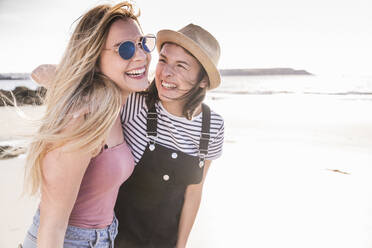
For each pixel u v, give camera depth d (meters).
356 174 7.12
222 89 52.28
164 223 2.32
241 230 4.47
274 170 7.38
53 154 1.44
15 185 5.28
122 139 1.91
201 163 2.26
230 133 12.70
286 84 65.88
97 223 1.76
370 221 4.82
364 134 12.62
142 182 2.17
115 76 1.60
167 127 2.15
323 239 4.23
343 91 43.22
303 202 5.50
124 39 1.57
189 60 2.02
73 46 1.62
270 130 13.56
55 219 1.48
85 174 1.65
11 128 8.49
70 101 1.49
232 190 6.04
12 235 3.90
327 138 11.76
